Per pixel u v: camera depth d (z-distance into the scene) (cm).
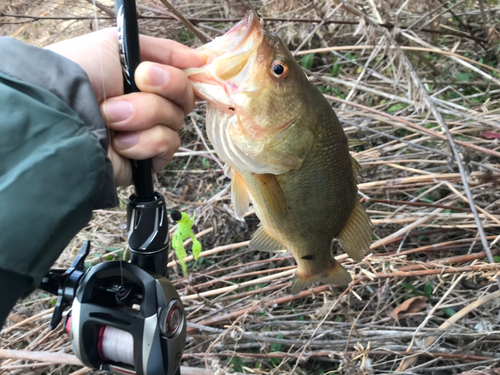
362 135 68
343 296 45
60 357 42
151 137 22
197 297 48
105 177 19
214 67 25
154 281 22
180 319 23
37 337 48
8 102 16
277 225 32
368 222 34
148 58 24
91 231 62
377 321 46
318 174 30
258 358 44
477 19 85
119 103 21
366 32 58
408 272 44
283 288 48
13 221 15
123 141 22
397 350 43
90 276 22
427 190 57
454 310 47
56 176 16
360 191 60
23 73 18
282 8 63
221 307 49
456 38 86
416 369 40
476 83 75
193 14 83
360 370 38
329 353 41
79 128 17
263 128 27
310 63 83
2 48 18
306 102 28
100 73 22
